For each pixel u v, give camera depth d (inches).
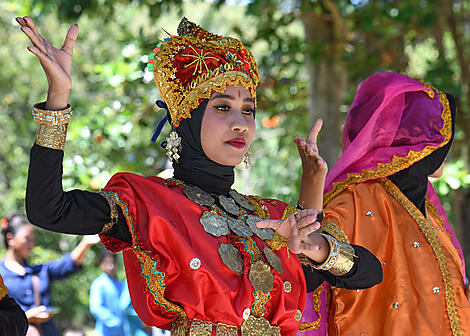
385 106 296.4
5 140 1151.0
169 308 200.2
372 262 223.5
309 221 194.1
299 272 222.5
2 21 1105.4
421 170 297.9
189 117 220.8
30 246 471.2
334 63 636.7
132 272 208.7
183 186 217.6
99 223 198.8
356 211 280.5
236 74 221.0
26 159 1147.3
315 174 235.1
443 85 632.4
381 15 614.5
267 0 624.1
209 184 221.5
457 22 725.9
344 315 270.7
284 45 676.1
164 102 232.7
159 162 654.5
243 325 204.4
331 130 650.2
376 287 273.9
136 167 636.1
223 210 218.1
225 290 200.7
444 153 305.7
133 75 577.6
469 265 595.5
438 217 305.7
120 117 617.9
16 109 1162.6
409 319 271.3
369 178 286.8
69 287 1127.0
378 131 293.6
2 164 1156.5
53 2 614.2
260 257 211.5
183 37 225.8
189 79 220.8
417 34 655.1
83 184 582.2
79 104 671.1
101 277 636.7
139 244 201.3
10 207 1095.6
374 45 644.7
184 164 222.7
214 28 796.6
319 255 214.5
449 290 277.0
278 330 210.2
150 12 621.3
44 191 184.4
